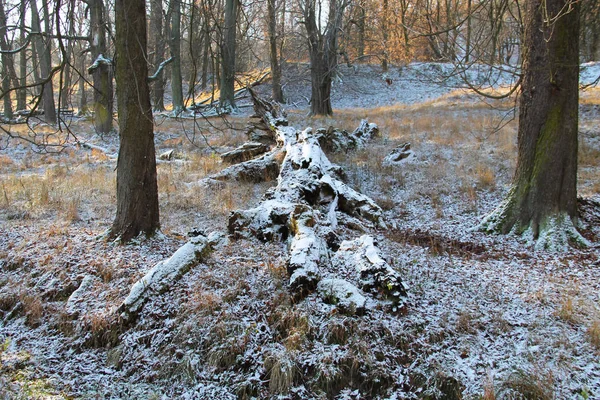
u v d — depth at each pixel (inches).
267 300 193.5
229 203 375.6
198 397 158.6
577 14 283.9
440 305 197.8
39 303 214.2
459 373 159.2
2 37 331.9
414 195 410.9
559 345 170.4
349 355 163.6
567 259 261.6
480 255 273.0
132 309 194.2
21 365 176.2
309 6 913.5
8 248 265.0
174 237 289.4
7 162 557.9
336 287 188.9
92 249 258.8
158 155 609.3
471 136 592.4
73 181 440.8
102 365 179.0
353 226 309.3
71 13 236.1
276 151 485.7
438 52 302.2
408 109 953.5
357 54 1346.0
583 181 412.8
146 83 268.4
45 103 874.8
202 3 232.1
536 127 298.8
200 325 182.4
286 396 155.0
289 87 1398.9
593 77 945.5
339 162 520.1
